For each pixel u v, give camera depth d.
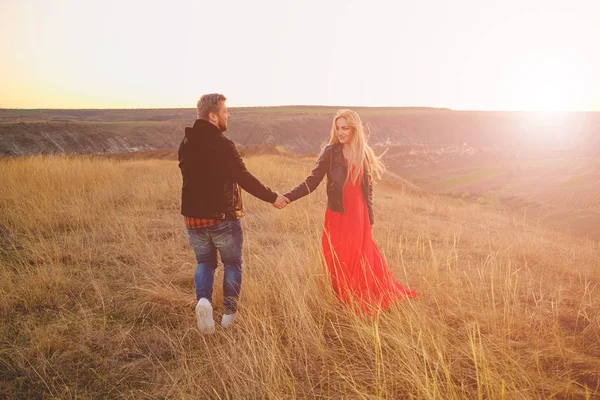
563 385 2.33
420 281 3.86
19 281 3.69
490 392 2.20
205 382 2.43
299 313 3.02
